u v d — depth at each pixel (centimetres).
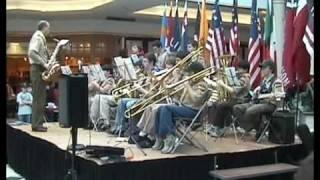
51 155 511
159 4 1135
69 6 1248
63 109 433
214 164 457
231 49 797
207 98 468
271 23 755
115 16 1365
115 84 624
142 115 487
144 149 477
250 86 634
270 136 528
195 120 468
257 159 483
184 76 497
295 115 526
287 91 614
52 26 1380
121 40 1420
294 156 503
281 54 744
